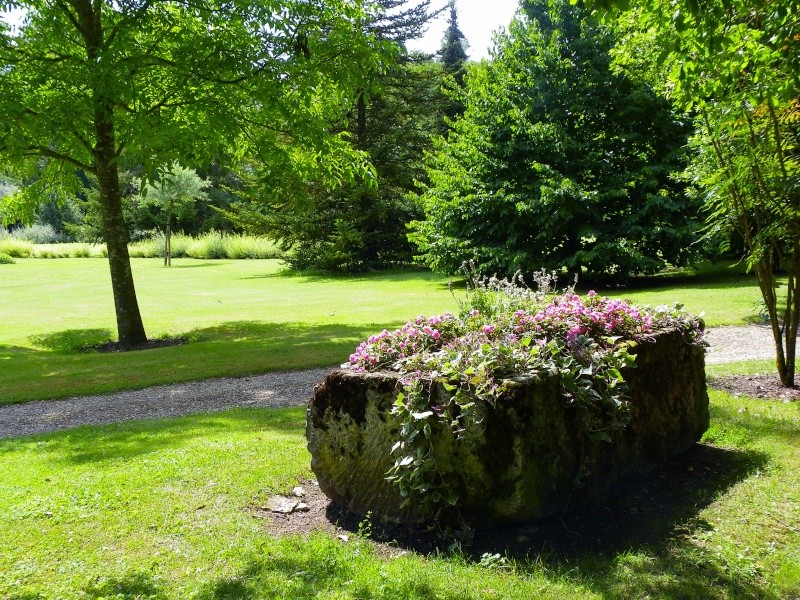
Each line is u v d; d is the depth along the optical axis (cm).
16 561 322
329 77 1151
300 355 981
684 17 407
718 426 509
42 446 554
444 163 2172
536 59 1903
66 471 464
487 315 469
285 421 601
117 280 1217
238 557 319
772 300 640
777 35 466
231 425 590
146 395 798
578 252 1809
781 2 439
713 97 617
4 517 374
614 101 1842
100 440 561
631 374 388
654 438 416
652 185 1784
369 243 2986
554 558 311
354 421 370
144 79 1071
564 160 1884
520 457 319
